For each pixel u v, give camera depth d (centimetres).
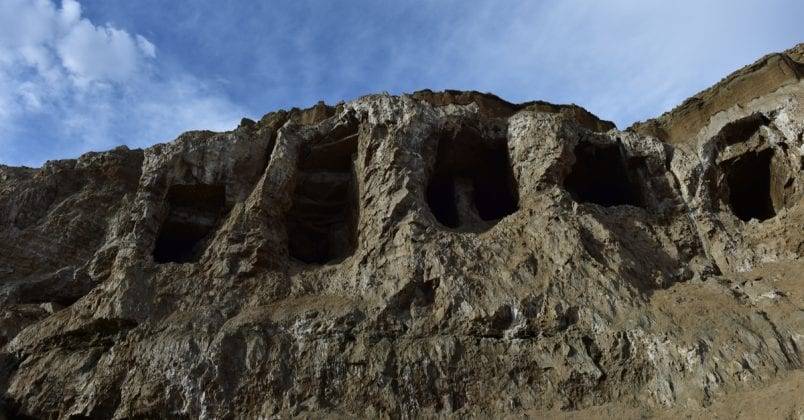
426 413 1311
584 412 1259
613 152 2194
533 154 1992
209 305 1622
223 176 2033
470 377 1369
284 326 1523
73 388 1449
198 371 1396
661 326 1382
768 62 2164
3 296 1811
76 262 2042
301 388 1373
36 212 2217
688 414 1168
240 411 1340
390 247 1712
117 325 1568
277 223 1878
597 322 1430
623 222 1875
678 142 2288
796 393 1057
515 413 1289
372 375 1375
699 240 1841
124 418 1355
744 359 1250
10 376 1541
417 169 1906
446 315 1501
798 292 1470
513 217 1830
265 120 2389
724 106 2231
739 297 1516
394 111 2034
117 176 2327
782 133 1980
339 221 2103
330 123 2128
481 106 2367
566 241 1658
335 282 1702
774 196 2027
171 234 2034
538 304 1498
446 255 1653
